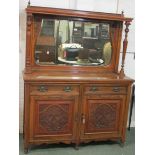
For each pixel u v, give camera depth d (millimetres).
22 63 2650
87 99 2400
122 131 2592
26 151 2375
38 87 2260
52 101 2318
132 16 2842
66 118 2391
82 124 2443
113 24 2623
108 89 2443
